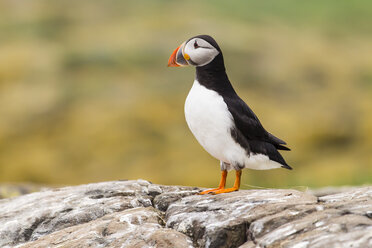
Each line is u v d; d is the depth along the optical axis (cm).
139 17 2272
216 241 495
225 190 597
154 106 1700
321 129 1708
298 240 445
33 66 1920
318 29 2494
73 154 1616
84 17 2311
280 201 531
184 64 605
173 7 2439
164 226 551
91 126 1662
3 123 1709
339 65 2016
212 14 2384
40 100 1773
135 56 1920
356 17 2717
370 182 1427
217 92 590
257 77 1873
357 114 1781
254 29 2247
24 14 2330
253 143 602
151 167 1561
